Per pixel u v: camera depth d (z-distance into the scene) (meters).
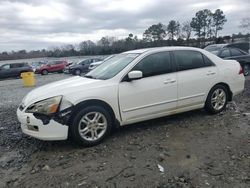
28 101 4.95
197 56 6.16
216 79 6.29
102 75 5.54
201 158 4.25
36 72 33.69
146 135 5.34
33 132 4.78
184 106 5.91
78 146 4.95
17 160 4.54
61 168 4.14
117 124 5.20
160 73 5.56
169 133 5.40
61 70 34.62
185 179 3.65
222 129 5.53
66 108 4.68
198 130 5.52
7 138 5.62
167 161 4.20
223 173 3.77
